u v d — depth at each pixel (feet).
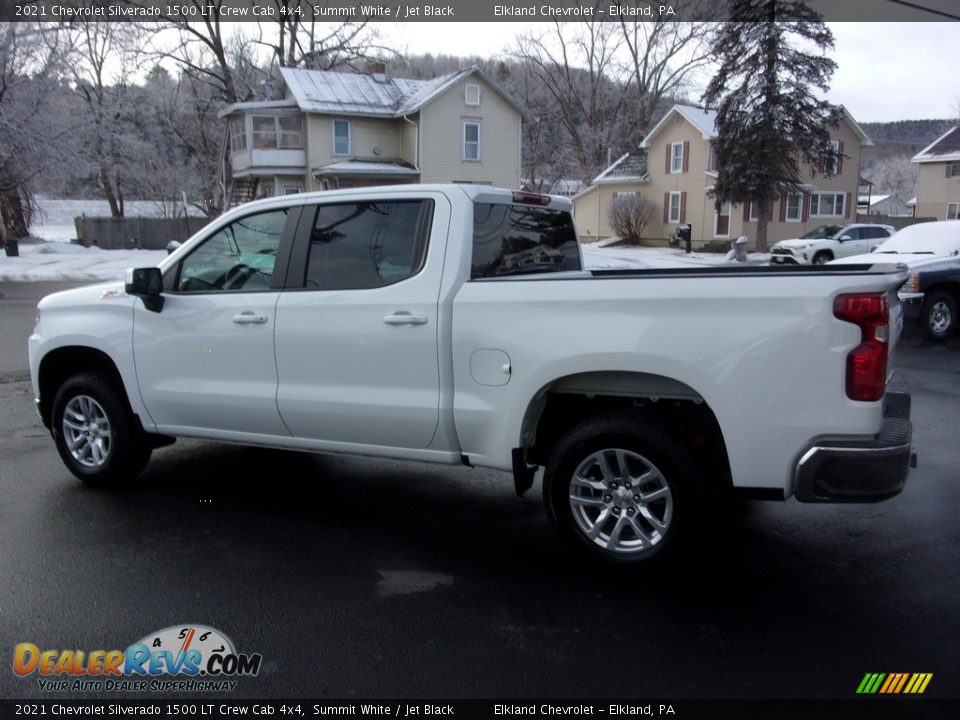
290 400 15.07
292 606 12.15
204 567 13.56
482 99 121.19
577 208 157.69
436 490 17.97
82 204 198.49
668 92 173.99
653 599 12.41
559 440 14.08
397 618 11.79
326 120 116.88
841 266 13.82
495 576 13.29
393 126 121.60
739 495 12.08
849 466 11.27
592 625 11.57
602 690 9.95
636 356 12.15
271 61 146.92
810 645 10.97
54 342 17.61
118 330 16.89
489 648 10.93
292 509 16.56
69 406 17.87
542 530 15.48
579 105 180.34
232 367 15.72
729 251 109.50
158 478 18.62
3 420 23.63
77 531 15.16
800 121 104.53
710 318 11.78
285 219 15.44
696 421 13.25
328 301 14.61
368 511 16.52
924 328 38.42
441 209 14.02
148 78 140.46
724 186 109.09
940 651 10.81
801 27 103.24
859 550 14.33
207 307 15.88
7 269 79.00
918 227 42.73
